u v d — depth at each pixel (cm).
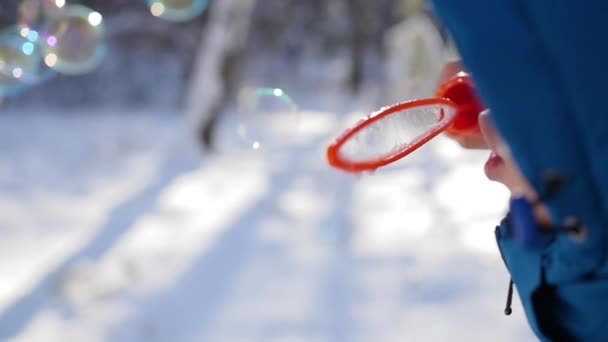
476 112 66
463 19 47
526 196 53
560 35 46
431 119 64
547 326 59
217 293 374
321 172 775
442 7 47
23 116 1484
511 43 46
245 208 604
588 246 51
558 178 48
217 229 522
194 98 906
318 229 523
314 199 641
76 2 1460
